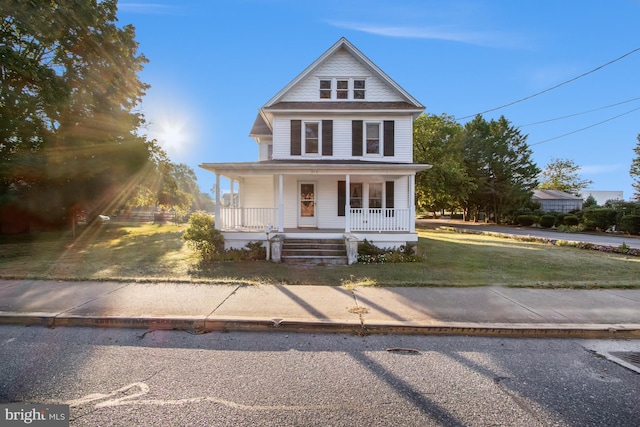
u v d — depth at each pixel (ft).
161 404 9.14
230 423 8.32
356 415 8.74
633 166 91.25
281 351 12.88
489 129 126.31
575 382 10.71
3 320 15.49
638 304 18.33
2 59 44.06
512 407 9.25
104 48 61.21
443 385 10.40
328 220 46.62
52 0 51.24
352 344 13.64
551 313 16.70
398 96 47.73
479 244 50.11
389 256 34.14
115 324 15.33
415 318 15.80
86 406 9.02
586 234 70.95
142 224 107.55
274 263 32.17
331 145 45.62
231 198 43.57
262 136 54.08
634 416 8.89
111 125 61.87
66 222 66.33
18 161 49.49
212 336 14.39
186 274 25.71
